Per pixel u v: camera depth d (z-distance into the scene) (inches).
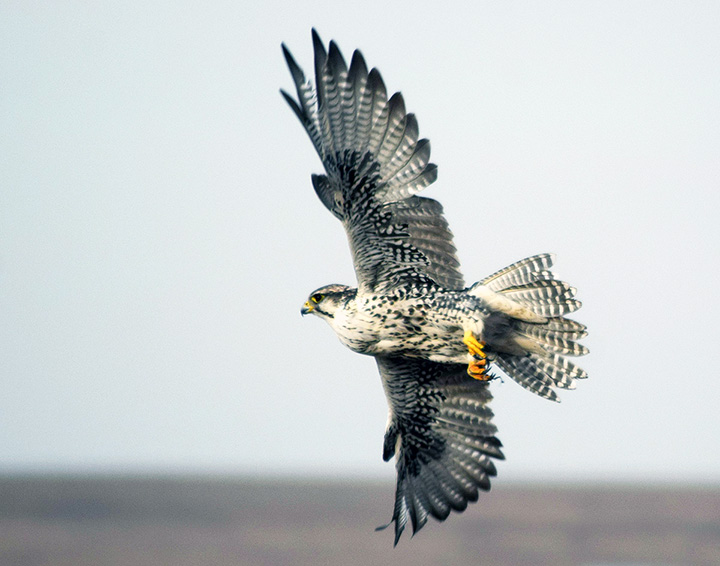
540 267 521.3
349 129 520.1
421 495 613.0
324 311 567.8
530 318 519.5
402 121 517.3
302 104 515.8
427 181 520.1
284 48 513.0
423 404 603.2
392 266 532.4
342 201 529.7
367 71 516.1
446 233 525.3
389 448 613.6
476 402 598.5
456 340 532.4
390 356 574.9
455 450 608.7
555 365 536.1
